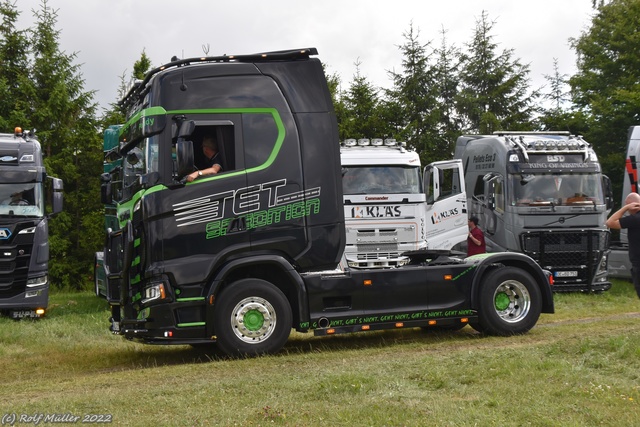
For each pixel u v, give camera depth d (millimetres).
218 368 10094
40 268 17953
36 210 18094
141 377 9703
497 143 20734
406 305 11688
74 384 9414
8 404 8055
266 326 10844
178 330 10539
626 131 31469
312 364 10133
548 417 6527
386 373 8680
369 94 37250
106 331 14539
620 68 32219
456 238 19922
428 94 37188
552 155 20109
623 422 6320
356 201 18250
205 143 10852
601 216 19938
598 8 33719
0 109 33406
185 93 10695
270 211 10867
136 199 10672
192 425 6770
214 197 10633
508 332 12062
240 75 10961
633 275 10320
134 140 11008
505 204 20031
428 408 6941
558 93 41125
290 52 11180
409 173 18672
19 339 13797
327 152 11188
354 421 6648
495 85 39250
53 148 34281
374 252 18219
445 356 9875
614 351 9312
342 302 11398
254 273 11156
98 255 17500
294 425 6613
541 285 12375
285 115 11047
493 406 7023
